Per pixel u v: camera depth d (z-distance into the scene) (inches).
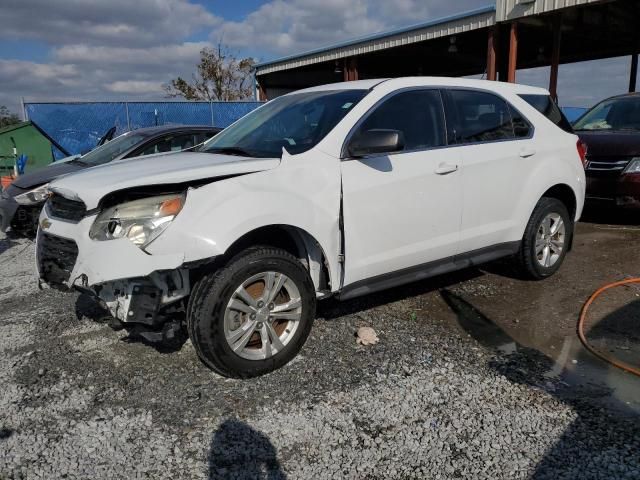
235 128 173.6
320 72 1019.9
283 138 148.6
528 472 94.7
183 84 1148.5
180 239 112.3
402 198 147.7
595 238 265.0
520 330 156.1
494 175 171.0
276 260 126.4
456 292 187.9
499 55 786.8
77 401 119.0
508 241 182.5
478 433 105.9
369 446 102.3
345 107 147.8
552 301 179.5
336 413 113.0
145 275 110.6
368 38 655.1
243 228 118.3
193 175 119.2
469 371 130.8
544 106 199.2
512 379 126.9
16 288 202.5
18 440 105.2
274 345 129.5
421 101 159.2
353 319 163.3
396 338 149.9
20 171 470.0
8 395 122.0
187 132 309.7
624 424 108.5
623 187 267.3
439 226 158.9
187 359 137.7
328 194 134.0
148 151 295.1
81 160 303.4
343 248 138.6
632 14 607.2
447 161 158.1
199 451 101.4
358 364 134.5
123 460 99.0
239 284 121.0
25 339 152.6
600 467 95.6
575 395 119.8
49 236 133.0
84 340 150.9
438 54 787.4
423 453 100.1
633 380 126.7
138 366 134.9
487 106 177.0
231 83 1162.0
